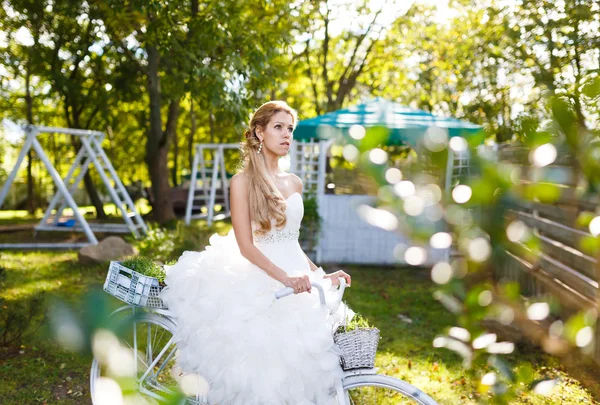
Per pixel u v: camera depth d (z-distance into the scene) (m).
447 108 16.55
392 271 9.33
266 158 3.01
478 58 10.70
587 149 0.81
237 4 11.45
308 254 10.01
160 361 3.91
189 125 23.81
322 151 9.80
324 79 19.53
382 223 0.91
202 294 2.84
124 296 3.17
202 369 2.73
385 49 20.19
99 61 16.78
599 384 3.96
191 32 11.67
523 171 0.85
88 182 18.97
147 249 9.24
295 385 2.58
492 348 1.13
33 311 5.00
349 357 2.66
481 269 0.98
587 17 4.45
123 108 19.83
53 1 14.22
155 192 16.20
